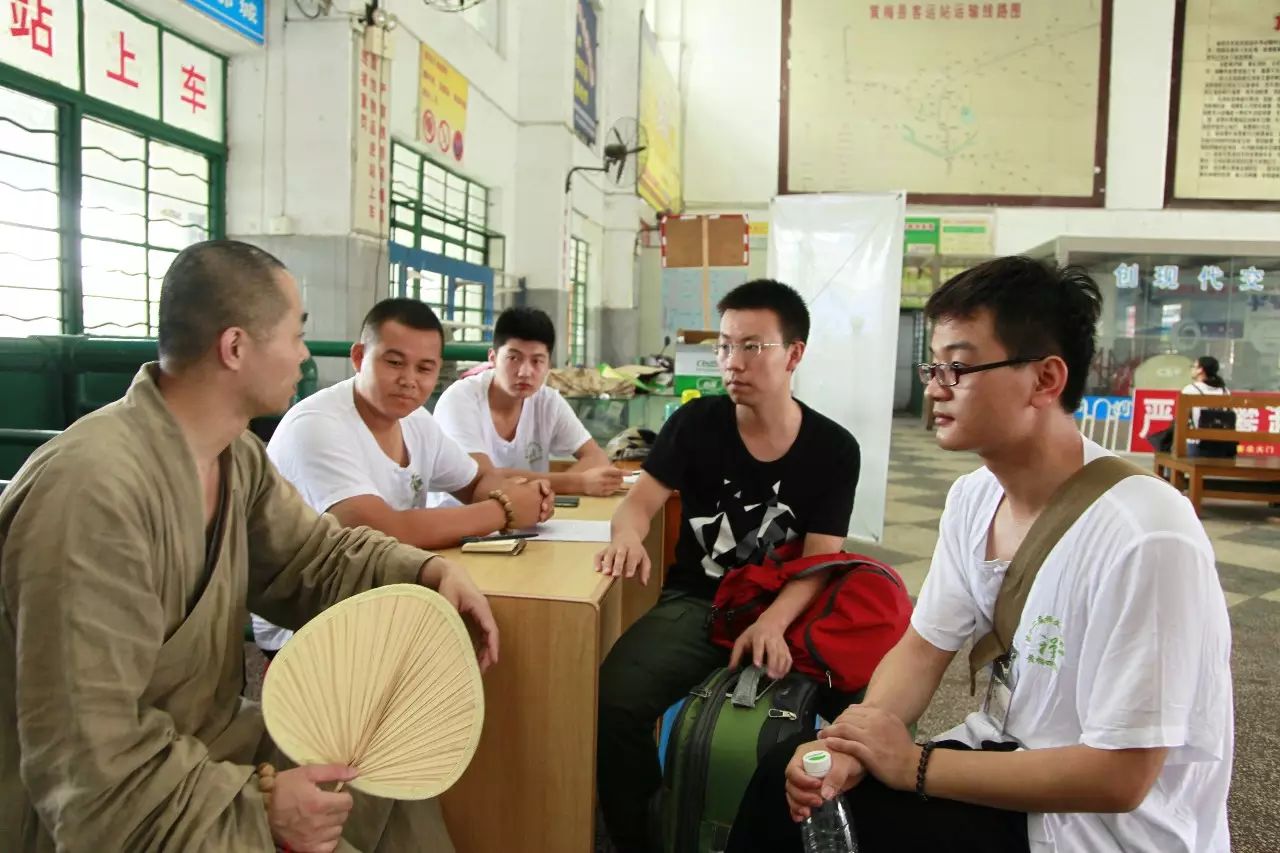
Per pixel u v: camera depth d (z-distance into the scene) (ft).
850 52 41.32
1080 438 3.61
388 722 3.77
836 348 15.39
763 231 42.27
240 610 4.00
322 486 5.53
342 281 15.47
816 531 6.15
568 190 28.19
